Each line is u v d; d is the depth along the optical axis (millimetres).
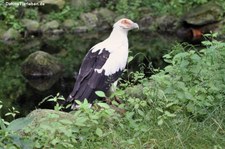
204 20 24516
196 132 8031
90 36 25016
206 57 9367
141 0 27047
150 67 11172
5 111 13648
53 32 24922
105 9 26766
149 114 8484
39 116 8078
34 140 7359
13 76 17969
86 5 26625
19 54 21359
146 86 9086
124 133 8062
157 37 24812
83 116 7758
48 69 17875
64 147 7281
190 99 8484
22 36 24281
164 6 26438
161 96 8727
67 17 25938
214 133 7914
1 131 6879
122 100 9500
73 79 17281
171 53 10703
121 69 10188
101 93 8242
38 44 23359
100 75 9711
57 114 8039
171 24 25500
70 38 24625
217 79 8898
